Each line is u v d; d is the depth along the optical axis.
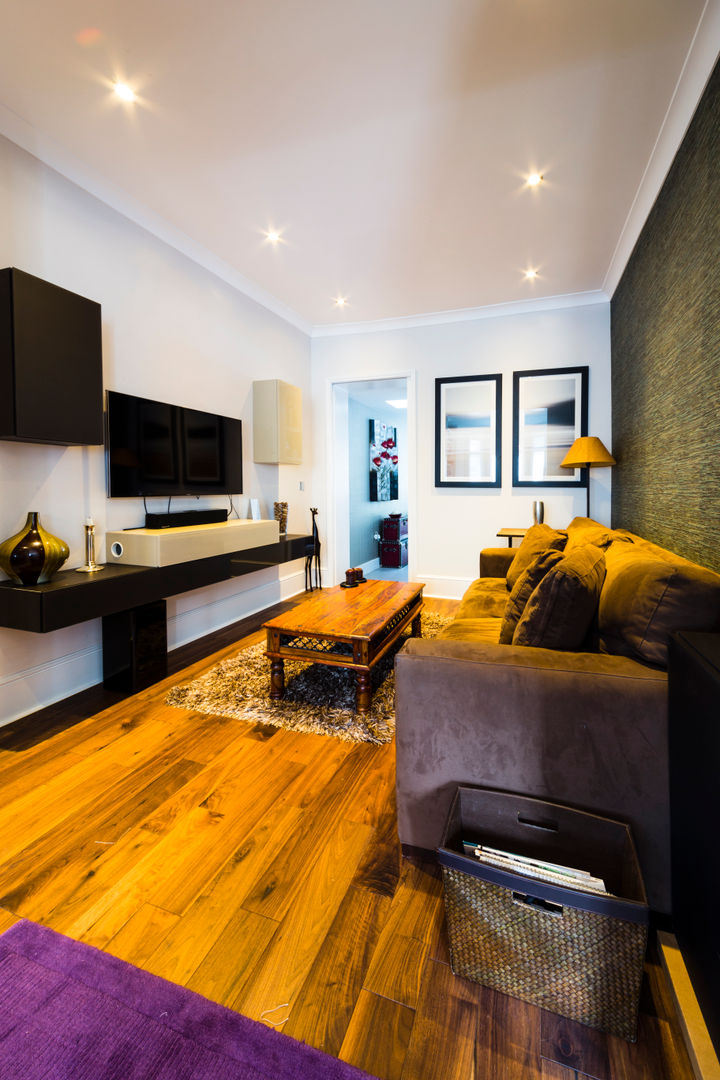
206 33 1.67
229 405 3.70
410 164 2.35
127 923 1.20
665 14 1.58
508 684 1.25
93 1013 0.99
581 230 2.96
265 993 1.03
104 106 2.01
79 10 1.59
